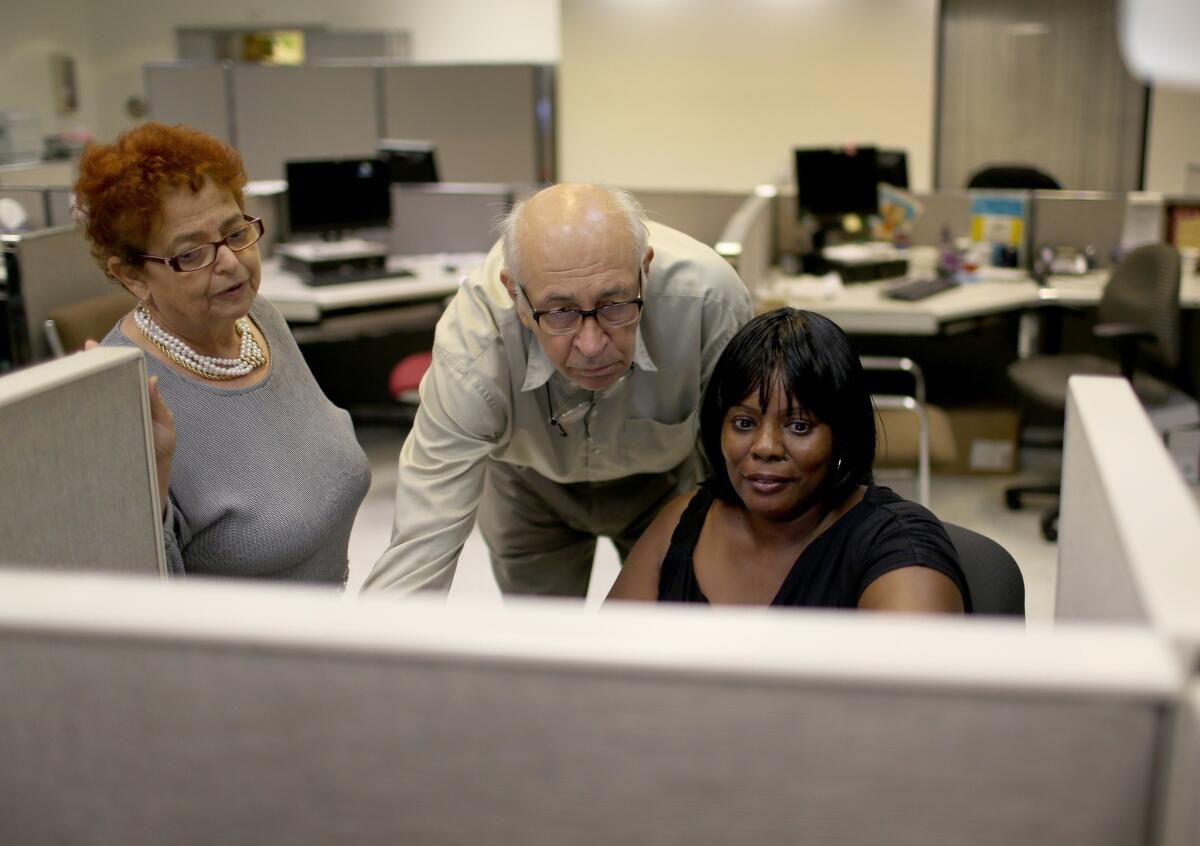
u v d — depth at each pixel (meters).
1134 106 7.06
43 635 0.52
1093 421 0.72
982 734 0.47
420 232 5.10
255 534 1.29
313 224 4.61
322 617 0.50
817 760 0.48
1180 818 0.45
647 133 7.64
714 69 7.46
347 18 8.87
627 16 7.52
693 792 0.50
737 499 1.29
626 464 1.77
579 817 0.51
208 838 0.55
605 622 0.49
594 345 1.30
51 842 0.56
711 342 1.64
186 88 7.05
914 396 4.63
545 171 7.12
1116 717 0.46
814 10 7.25
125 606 0.52
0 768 0.55
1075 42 7.08
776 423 1.18
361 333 4.28
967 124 7.37
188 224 1.22
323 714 0.51
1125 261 3.89
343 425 1.48
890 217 4.93
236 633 0.50
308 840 0.54
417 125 6.95
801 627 0.48
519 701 0.49
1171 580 0.50
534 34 8.63
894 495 1.24
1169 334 3.68
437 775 0.51
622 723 0.49
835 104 7.34
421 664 0.50
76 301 3.79
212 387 1.30
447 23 8.75
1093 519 0.66
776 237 4.94
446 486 1.52
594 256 1.27
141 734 0.53
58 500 0.89
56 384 0.89
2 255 3.88
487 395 1.53
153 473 1.04
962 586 1.15
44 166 5.47
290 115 7.00
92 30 9.38
